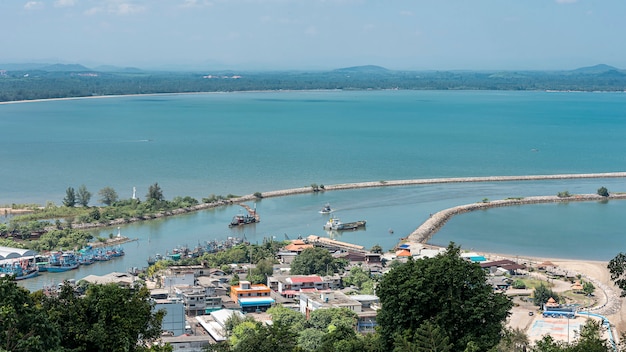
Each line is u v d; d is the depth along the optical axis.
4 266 189.62
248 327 138.25
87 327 70.00
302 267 190.38
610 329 149.12
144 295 75.62
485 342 77.00
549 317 157.62
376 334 88.56
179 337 133.62
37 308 66.62
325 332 136.75
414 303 79.75
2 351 59.47
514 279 191.50
